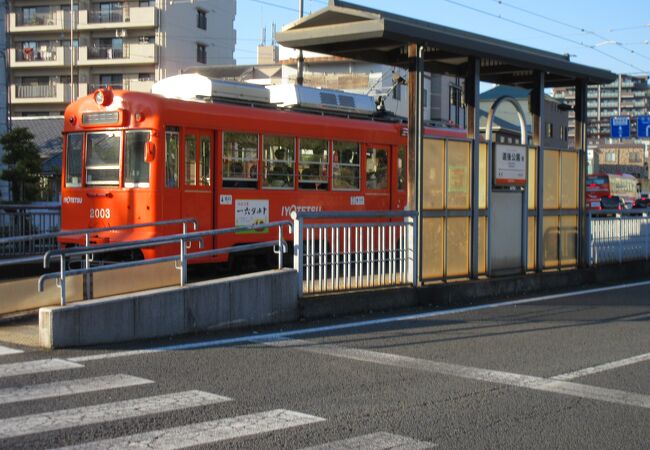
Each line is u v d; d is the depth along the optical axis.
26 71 50.03
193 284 9.41
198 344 8.60
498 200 13.44
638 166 95.69
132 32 49.09
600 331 9.90
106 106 13.56
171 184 13.19
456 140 12.48
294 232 10.25
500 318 10.80
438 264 12.23
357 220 16.42
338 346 8.62
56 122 45.56
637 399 6.50
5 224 16.41
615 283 15.64
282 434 5.38
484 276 13.16
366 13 10.92
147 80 48.53
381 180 17.08
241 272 15.03
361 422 5.71
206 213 13.70
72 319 8.29
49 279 9.21
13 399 6.22
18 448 4.99
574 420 5.85
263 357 7.99
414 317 10.69
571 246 15.26
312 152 15.46
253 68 47.12
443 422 5.75
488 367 7.66
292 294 10.24
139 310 8.79
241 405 6.13
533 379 7.18
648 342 9.16
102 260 13.34
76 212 13.94
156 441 5.18
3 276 15.55
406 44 12.12
